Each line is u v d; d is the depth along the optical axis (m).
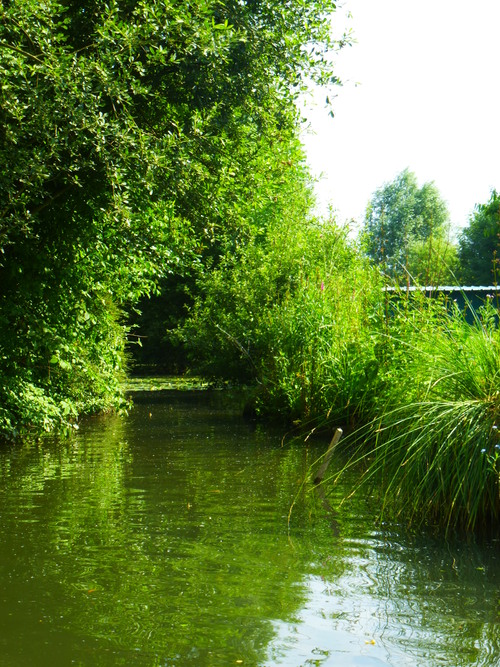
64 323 12.98
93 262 13.38
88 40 12.84
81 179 11.17
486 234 12.51
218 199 12.86
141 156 10.33
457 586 4.49
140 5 11.23
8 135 9.04
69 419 14.27
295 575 4.71
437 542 5.46
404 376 7.34
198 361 21.69
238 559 5.07
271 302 18.55
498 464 5.67
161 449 10.46
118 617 3.99
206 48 11.26
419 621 3.93
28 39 9.93
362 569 4.83
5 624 3.89
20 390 11.87
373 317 11.10
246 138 15.00
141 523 6.08
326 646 3.62
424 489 6.02
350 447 10.11
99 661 3.45
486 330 6.62
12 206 9.91
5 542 5.50
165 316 35.59
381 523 6.05
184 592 4.39
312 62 14.35
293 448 10.35
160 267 13.85
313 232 19.55
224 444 10.95
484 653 3.54
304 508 6.59
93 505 6.77
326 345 12.91
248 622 3.93
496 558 5.05
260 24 14.64
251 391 16.38
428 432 5.81
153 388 24.52
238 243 14.42
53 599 4.27
